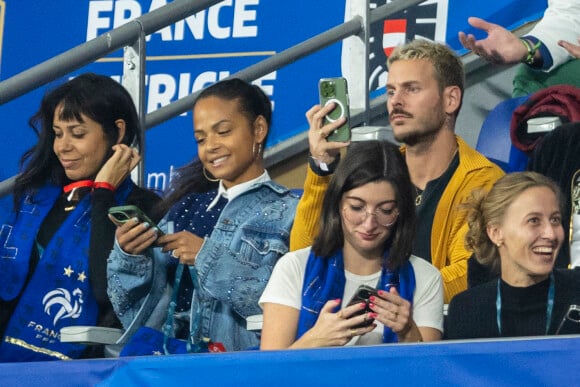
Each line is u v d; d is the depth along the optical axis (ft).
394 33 52.90
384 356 31.99
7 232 46.80
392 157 38.11
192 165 46.68
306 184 42.34
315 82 53.26
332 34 49.62
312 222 42.34
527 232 37.86
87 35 57.52
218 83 45.62
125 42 48.60
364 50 49.90
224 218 43.93
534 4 52.31
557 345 31.01
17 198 47.29
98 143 47.01
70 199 46.57
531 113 48.44
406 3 50.44
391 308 35.68
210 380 32.91
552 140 44.34
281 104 53.42
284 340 37.88
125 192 46.37
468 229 39.91
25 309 45.32
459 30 52.54
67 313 45.21
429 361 31.65
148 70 55.72
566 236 42.75
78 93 46.98
